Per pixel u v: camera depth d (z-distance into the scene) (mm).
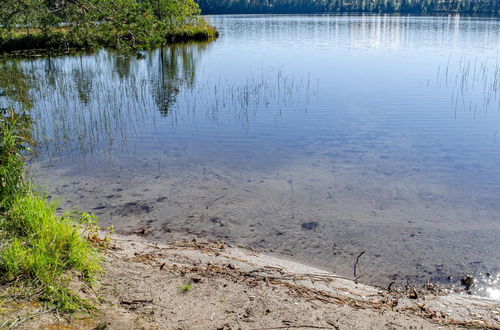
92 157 11547
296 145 12594
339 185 9695
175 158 11570
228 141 13039
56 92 19750
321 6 161000
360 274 6289
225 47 40562
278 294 5273
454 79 22156
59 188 9430
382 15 125562
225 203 8781
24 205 5820
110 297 4598
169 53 35594
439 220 8039
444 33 54625
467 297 5676
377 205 8688
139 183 9812
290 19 102750
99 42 11875
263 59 31812
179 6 41875
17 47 32969
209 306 4750
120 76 24594
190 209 8484
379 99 17984
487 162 11062
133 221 7934
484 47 37844
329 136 13367
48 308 4066
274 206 8648
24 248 4891
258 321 4527
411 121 14781
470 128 13914
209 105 17547
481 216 8195
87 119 15383
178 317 4410
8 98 18172
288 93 19406
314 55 33938
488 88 19844
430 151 11891
